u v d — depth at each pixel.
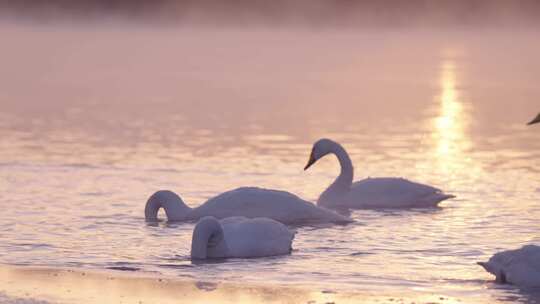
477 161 24.02
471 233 15.45
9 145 26.03
